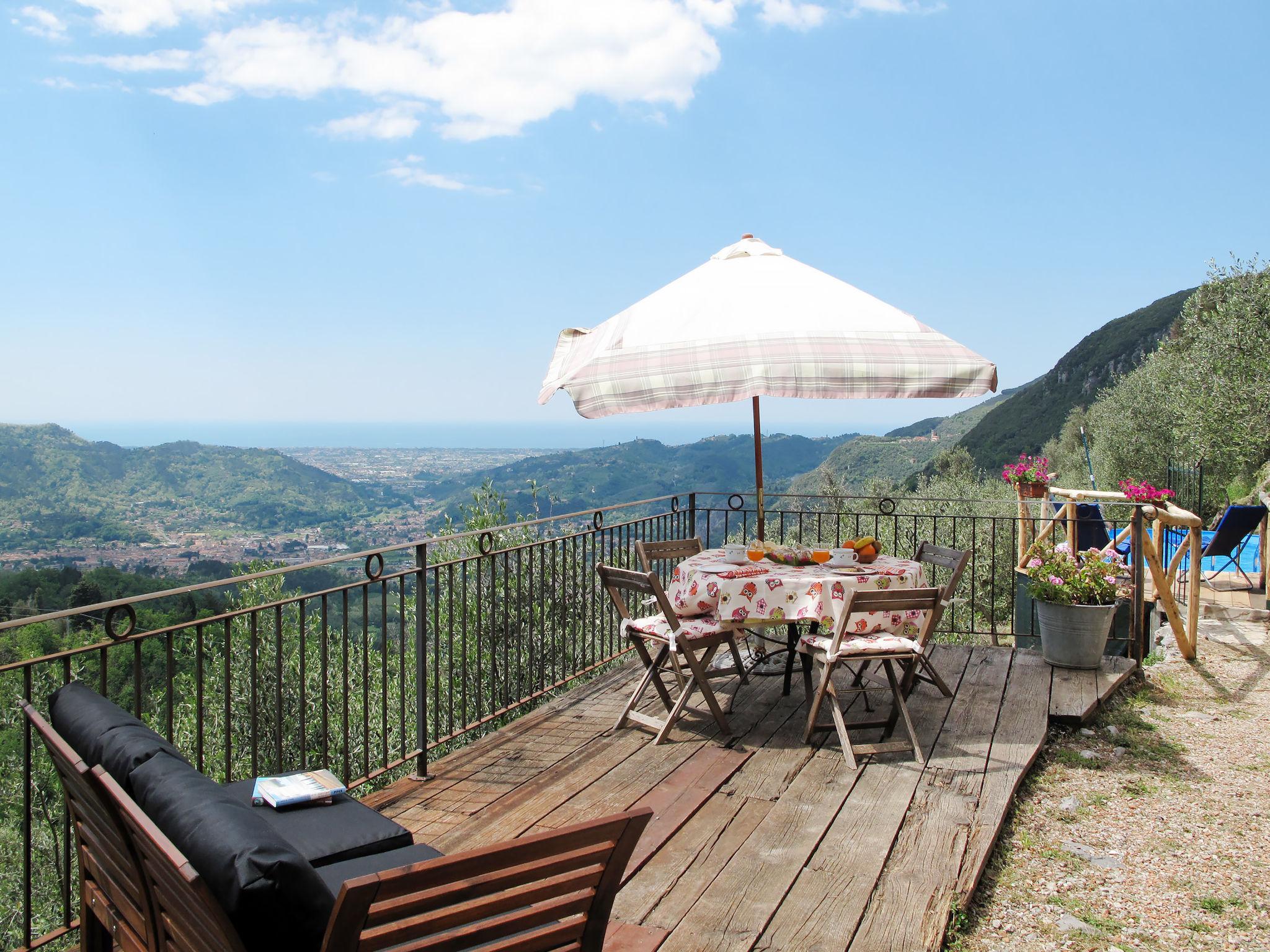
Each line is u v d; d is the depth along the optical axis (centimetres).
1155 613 803
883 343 425
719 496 701
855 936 260
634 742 438
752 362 411
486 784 383
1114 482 1708
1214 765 435
